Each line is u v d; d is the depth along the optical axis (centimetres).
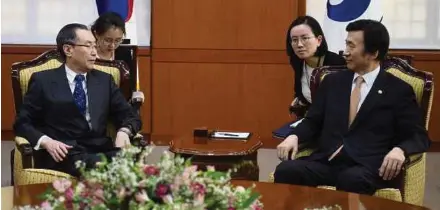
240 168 359
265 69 628
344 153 330
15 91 380
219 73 631
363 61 333
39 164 351
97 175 163
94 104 364
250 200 177
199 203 161
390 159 308
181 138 396
